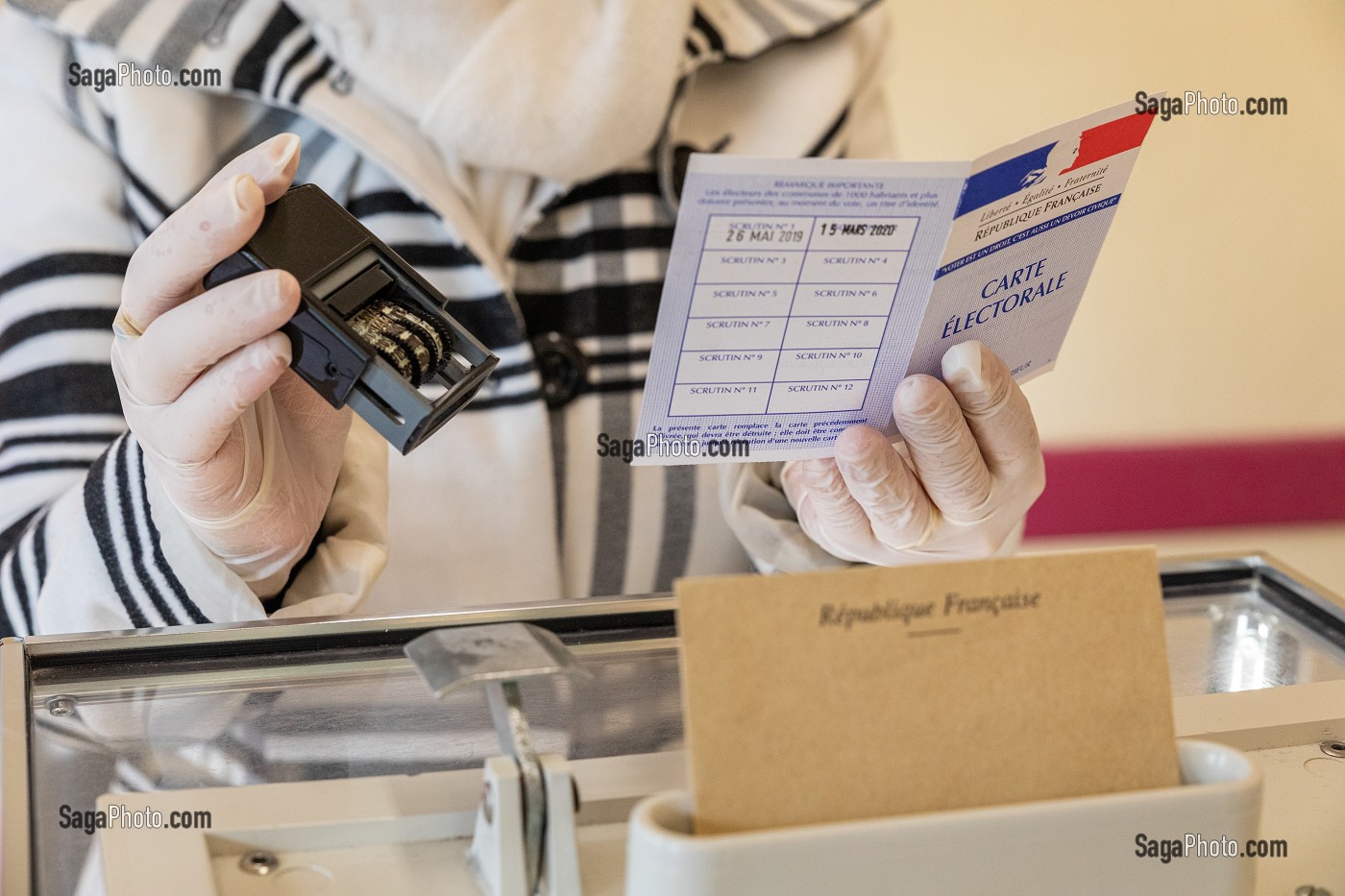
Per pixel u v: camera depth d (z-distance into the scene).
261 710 0.46
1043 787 0.36
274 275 0.50
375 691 0.48
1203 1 2.05
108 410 0.94
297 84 0.98
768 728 0.34
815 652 0.34
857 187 0.47
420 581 1.02
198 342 0.54
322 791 0.40
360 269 0.54
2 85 0.99
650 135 1.02
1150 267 2.07
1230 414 2.11
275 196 0.55
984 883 0.34
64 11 0.95
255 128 1.04
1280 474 2.14
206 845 0.37
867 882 0.33
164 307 0.58
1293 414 2.14
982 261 0.54
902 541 0.67
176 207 0.99
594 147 0.99
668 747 0.44
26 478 0.91
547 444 1.04
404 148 0.99
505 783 0.35
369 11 0.95
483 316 1.03
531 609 0.53
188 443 0.59
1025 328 0.61
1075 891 0.35
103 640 0.48
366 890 0.37
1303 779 0.44
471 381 0.54
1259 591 0.60
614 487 1.08
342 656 0.50
